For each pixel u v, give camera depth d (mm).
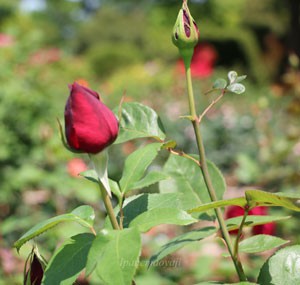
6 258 3234
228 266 3021
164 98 10750
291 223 2908
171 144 1096
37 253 1073
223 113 8344
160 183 1324
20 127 4781
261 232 1812
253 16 19922
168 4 24891
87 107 929
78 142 937
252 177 3795
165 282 2998
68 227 3182
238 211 1830
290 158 4316
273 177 3803
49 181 4145
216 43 18219
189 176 1329
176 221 958
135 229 874
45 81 5859
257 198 976
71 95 931
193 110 1088
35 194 4141
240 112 8336
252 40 18125
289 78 4121
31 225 3910
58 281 941
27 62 5930
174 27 1071
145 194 1051
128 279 822
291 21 14586
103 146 952
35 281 1063
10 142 4613
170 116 8648
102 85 13062
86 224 988
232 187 4875
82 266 950
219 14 23688
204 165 1102
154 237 4031
